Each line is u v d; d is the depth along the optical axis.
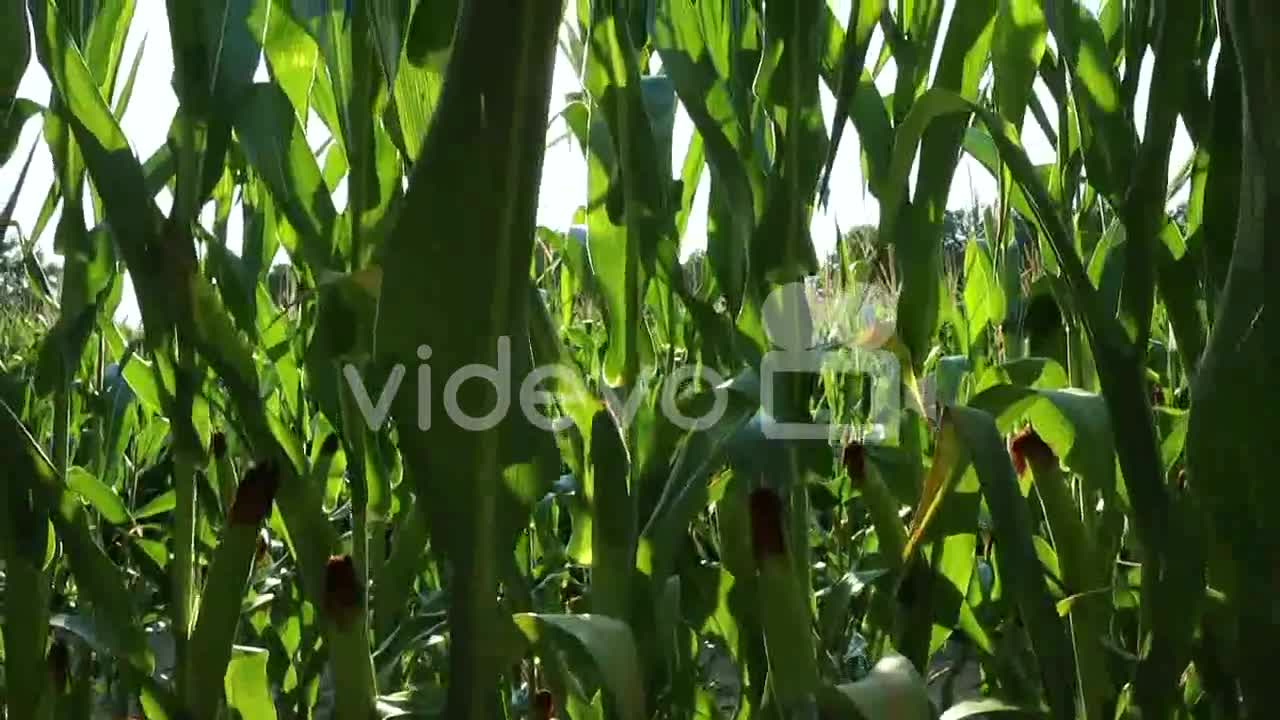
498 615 0.50
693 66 0.69
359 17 0.63
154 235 0.57
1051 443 0.71
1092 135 0.65
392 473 0.82
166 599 1.01
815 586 1.25
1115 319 0.65
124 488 1.42
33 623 0.61
